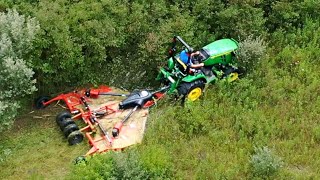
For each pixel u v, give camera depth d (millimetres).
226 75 19797
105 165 15484
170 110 18250
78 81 19844
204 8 21297
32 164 17016
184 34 20469
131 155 15758
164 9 20781
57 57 18594
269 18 22375
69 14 19125
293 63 20672
